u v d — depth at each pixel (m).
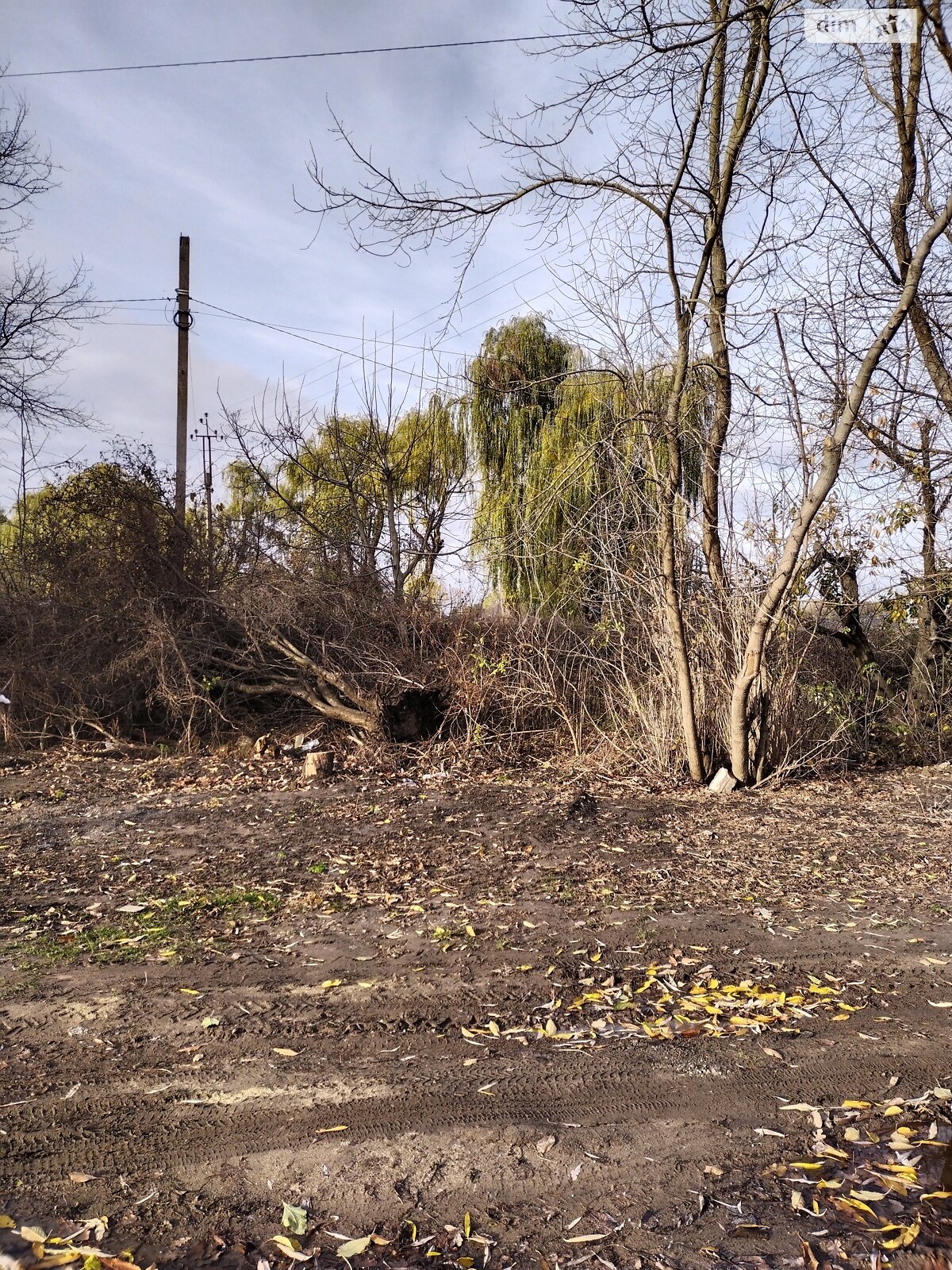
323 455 17.58
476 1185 3.36
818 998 5.02
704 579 11.37
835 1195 3.31
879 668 13.12
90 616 13.58
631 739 11.72
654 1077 4.14
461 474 17.84
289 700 13.45
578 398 16.17
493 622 13.42
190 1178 3.38
